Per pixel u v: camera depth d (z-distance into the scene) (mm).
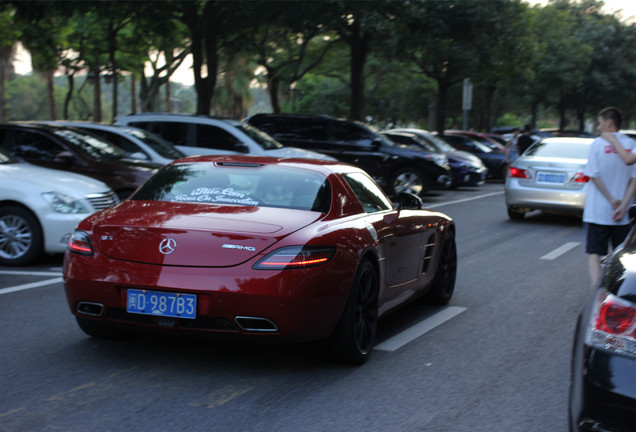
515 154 23906
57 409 3887
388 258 5371
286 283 4195
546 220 14703
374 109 59938
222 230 4352
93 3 20516
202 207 4770
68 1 20000
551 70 44031
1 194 8508
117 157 11578
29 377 4422
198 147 14898
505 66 30453
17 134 11250
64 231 8539
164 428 3645
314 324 4355
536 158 13969
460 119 69125
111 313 4445
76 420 3732
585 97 54438
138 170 11195
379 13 22312
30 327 5652
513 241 11586
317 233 4457
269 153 14531
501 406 4125
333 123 18328
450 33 26797
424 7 24391
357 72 25234
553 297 7402
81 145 11297
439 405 4113
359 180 5684
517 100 56562
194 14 20859
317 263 4320
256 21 20875
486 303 7086
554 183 13633
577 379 2912
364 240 4824
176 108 109375
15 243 8547
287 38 30906
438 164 17922
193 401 4059
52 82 42250
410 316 6484
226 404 4023
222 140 14820
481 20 26109
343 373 4684
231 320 4219
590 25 53062
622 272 2955
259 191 4992
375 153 18016
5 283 7465
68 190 8734
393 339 5637
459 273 8719
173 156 13523
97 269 4414
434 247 6559
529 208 13938
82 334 5457
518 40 28688
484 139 28734
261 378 4516
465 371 4797
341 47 35469
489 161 26812
